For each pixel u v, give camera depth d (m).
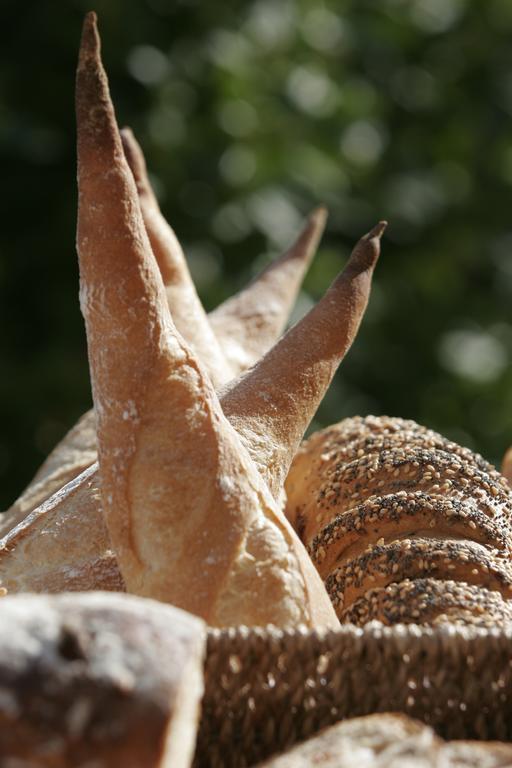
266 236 2.96
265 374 0.99
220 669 0.87
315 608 0.93
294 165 3.04
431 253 3.34
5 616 0.80
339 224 3.15
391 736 0.83
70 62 2.93
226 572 0.92
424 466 1.02
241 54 3.09
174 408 0.93
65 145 2.88
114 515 0.93
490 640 0.87
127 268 0.93
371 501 1.00
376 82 3.44
